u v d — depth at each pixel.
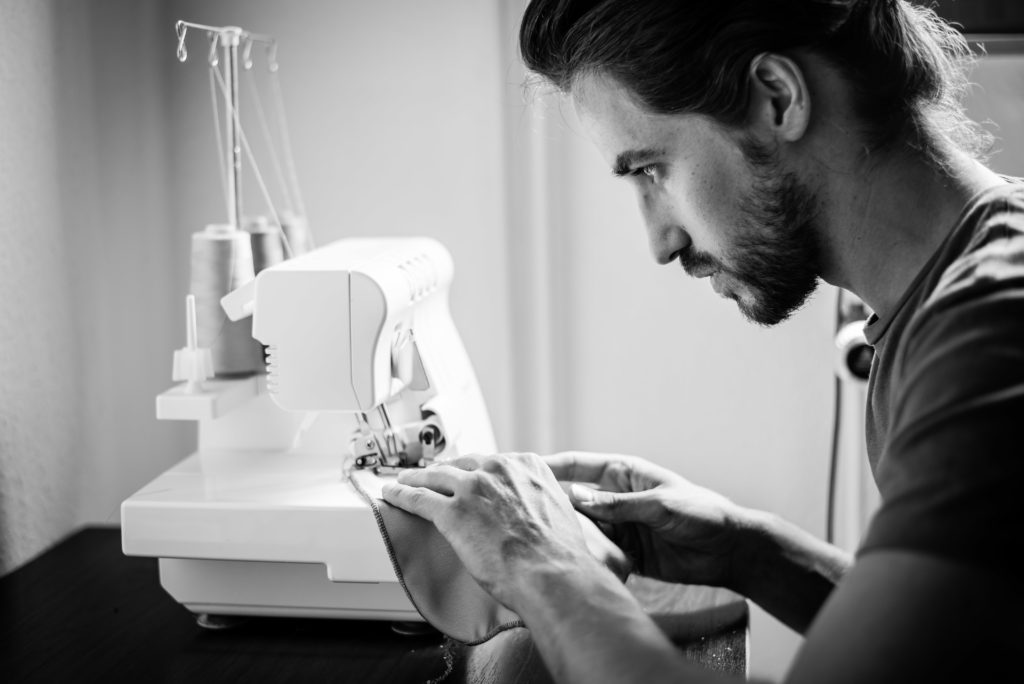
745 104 0.91
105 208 1.71
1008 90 1.69
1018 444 0.68
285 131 1.76
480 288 1.78
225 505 1.16
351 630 1.22
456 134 1.75
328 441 1.35
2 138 1.41
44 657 1.17
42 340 1.52
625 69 0.94
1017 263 0.77
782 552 1.24
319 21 1.73
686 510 1.22
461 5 1.71
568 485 1.23
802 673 0.68
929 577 0.67
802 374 1.79
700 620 1.21
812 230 0.94
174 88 1.73
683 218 0.98
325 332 1.17
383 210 1.77
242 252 1.34
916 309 0.89
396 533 1.11
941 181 0.91
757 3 0.90
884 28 0.92
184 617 1.27
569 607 0.90
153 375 1.77
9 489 1.44
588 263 1.80
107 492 1.73
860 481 1.80
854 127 0.91
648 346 1.81
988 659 0.66
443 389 1.33
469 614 1.12
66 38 1.57
